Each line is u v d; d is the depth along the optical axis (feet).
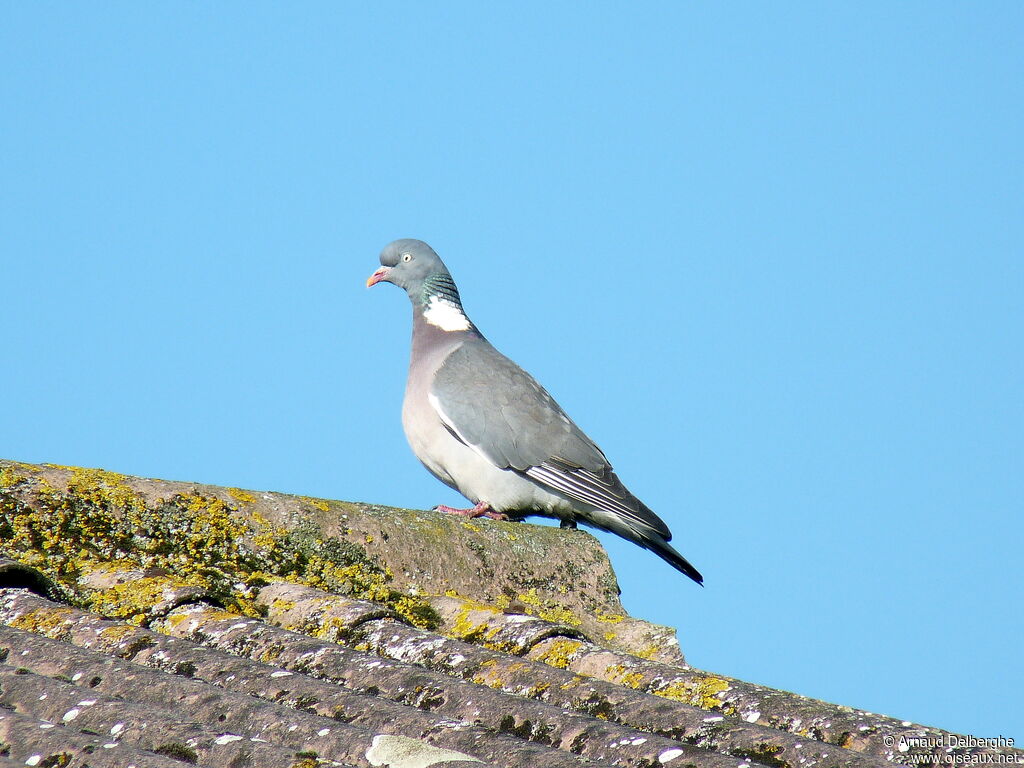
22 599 28.32
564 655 30.50
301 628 30.45
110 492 33.45
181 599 29.73
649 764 21.91
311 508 35.94
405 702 25.29
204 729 21.31
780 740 23.43
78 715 22.02
